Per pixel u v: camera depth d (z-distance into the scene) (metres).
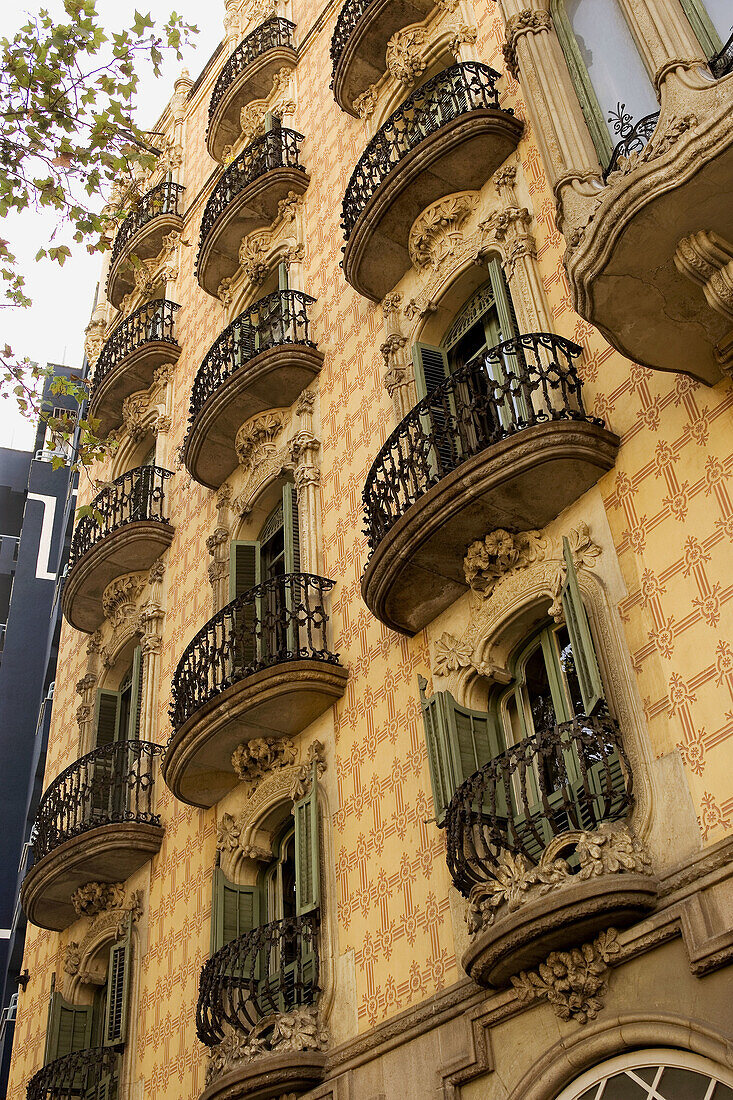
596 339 11.60
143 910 15.81
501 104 14.78
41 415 13.00
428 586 11.92
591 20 11.05
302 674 13.04
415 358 13.94
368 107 18.05
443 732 10.77
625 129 10.06
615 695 9.69
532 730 11.02
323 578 14.10
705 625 9.30
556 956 8.87
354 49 17.78
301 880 12.17
